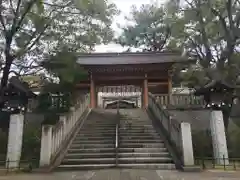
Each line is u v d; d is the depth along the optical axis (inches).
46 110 589.3
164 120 484.7
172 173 321.1
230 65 534.0
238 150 473.7
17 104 400.2
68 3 542.6
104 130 507.2
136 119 589.3
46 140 361.1
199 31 633.0
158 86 924.6
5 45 506.0
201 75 554.6
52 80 545.6
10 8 515.2
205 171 338.3
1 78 522.9
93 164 372.2
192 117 613.9
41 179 291.4
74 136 471.8
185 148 357.1
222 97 431.2
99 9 557.9
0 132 491.2
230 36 561.3
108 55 903.7
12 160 370.9
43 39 536.4
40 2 510.0
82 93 749.3
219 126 422.0
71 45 560.7
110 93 1075.3
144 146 432.1
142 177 295.1
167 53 882.8
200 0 592.7
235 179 283.1
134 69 818.8
